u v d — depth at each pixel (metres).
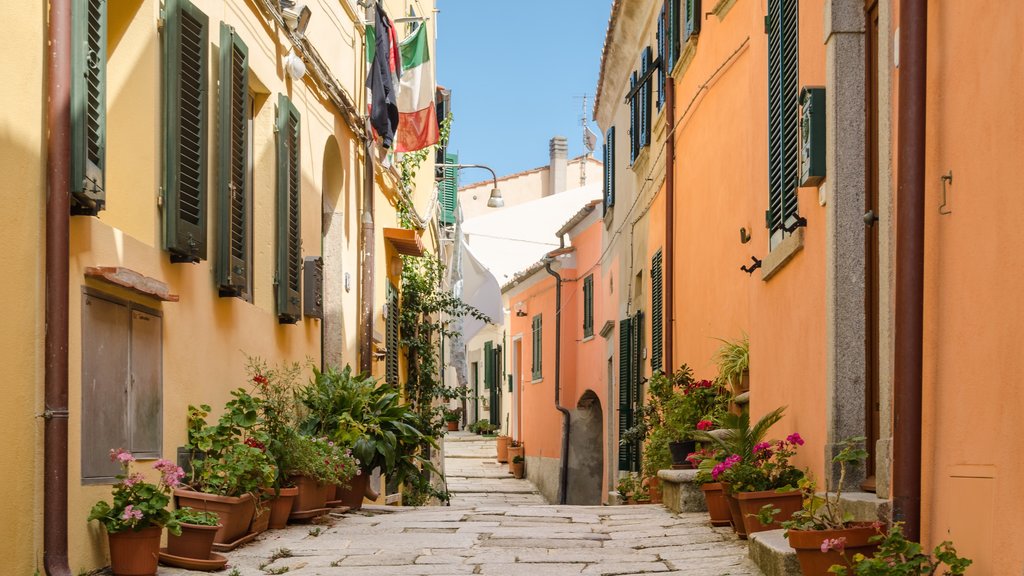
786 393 7.97
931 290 4.82
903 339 4.84
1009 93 4.04
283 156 9.56
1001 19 4.10
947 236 4.64
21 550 5.22
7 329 5.15
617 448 20.28
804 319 7.42
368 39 13.38
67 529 5.46
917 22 4.84
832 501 6.09
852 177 6.65
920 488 4.86
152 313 6.76
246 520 7.42
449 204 24.38
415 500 15.38
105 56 5.97
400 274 16.45
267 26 9.27
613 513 10.08
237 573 6.29
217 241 7.94
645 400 17.09
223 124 7.94
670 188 14.71
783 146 7.93
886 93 5.70
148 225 6.74
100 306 6.05
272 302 9.54
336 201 12.24
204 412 7.48
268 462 8.01
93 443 5.96
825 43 6.92
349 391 10.26
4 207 5.12
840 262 6.61
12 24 5.20
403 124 14.78
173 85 6.97
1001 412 4.06
